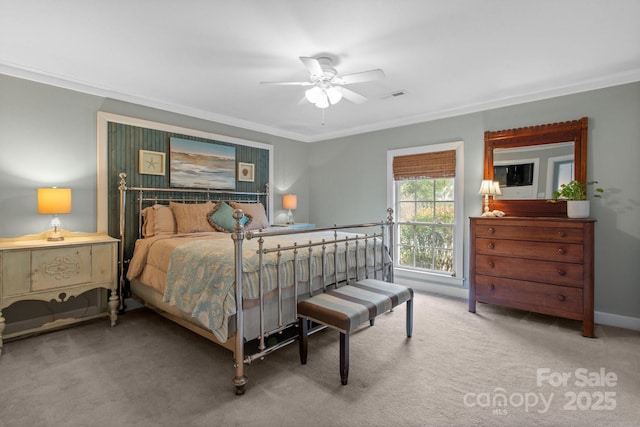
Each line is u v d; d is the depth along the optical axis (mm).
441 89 3234
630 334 2730
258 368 2164
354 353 2381
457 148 3875
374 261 3232
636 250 2852
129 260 3391
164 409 1720
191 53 2475
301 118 4320
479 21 2043
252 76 2922
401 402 1781
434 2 1848
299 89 3254
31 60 2604
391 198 4473
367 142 4754
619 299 2926
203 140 4078
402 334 2732
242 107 3855
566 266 2775
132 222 3439
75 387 1929
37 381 1993
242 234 1919
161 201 3676
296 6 1883
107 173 3268
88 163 3150
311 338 2672
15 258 2422
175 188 3777
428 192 4215
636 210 2850
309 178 5504
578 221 2705
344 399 1810
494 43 2322
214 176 4164
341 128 4859
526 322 3012
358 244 3021
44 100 2893
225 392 1881
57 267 2611
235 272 1903
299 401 1791
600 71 2812
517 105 3463
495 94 3391
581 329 2848
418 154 4207
